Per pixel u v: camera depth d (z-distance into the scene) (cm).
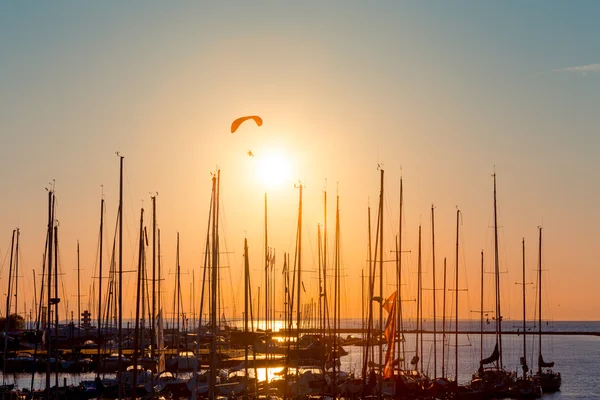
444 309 11062
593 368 17200
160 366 9850
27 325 17900
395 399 8688
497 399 10250
